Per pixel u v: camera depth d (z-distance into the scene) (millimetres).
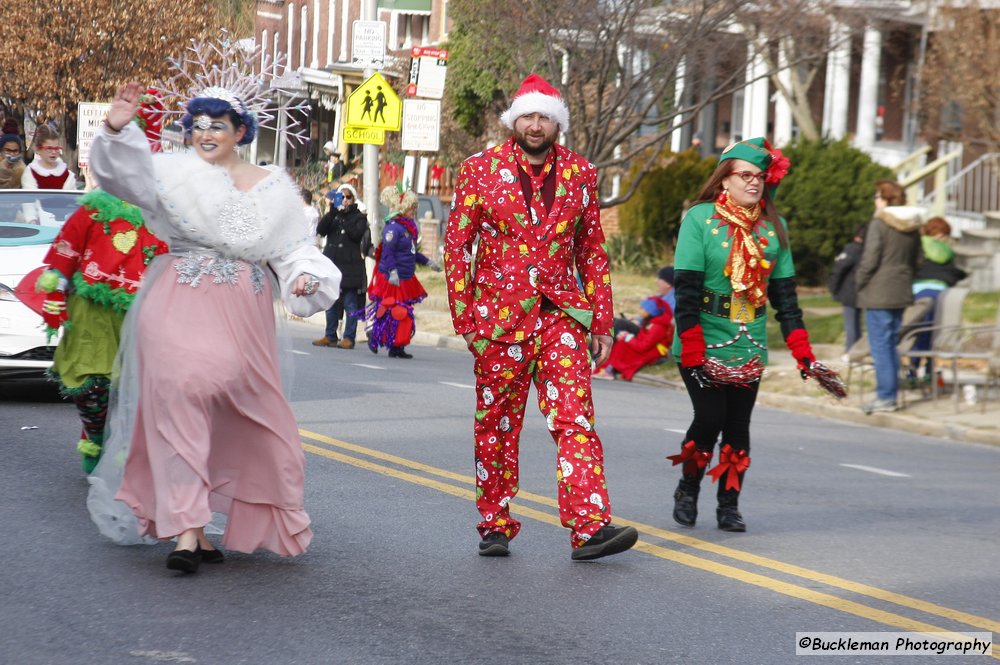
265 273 6770
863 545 7816
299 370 15555
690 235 7691
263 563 6762
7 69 34094
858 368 16797
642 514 8523
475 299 6918
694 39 19578
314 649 5430
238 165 6746
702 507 8875
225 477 6586
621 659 5457
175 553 6320
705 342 7742
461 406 13055
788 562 7273
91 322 8062
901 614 6277
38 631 5543
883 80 31453
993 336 17359
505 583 6566
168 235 6594
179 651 5348
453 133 36094
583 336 6938
